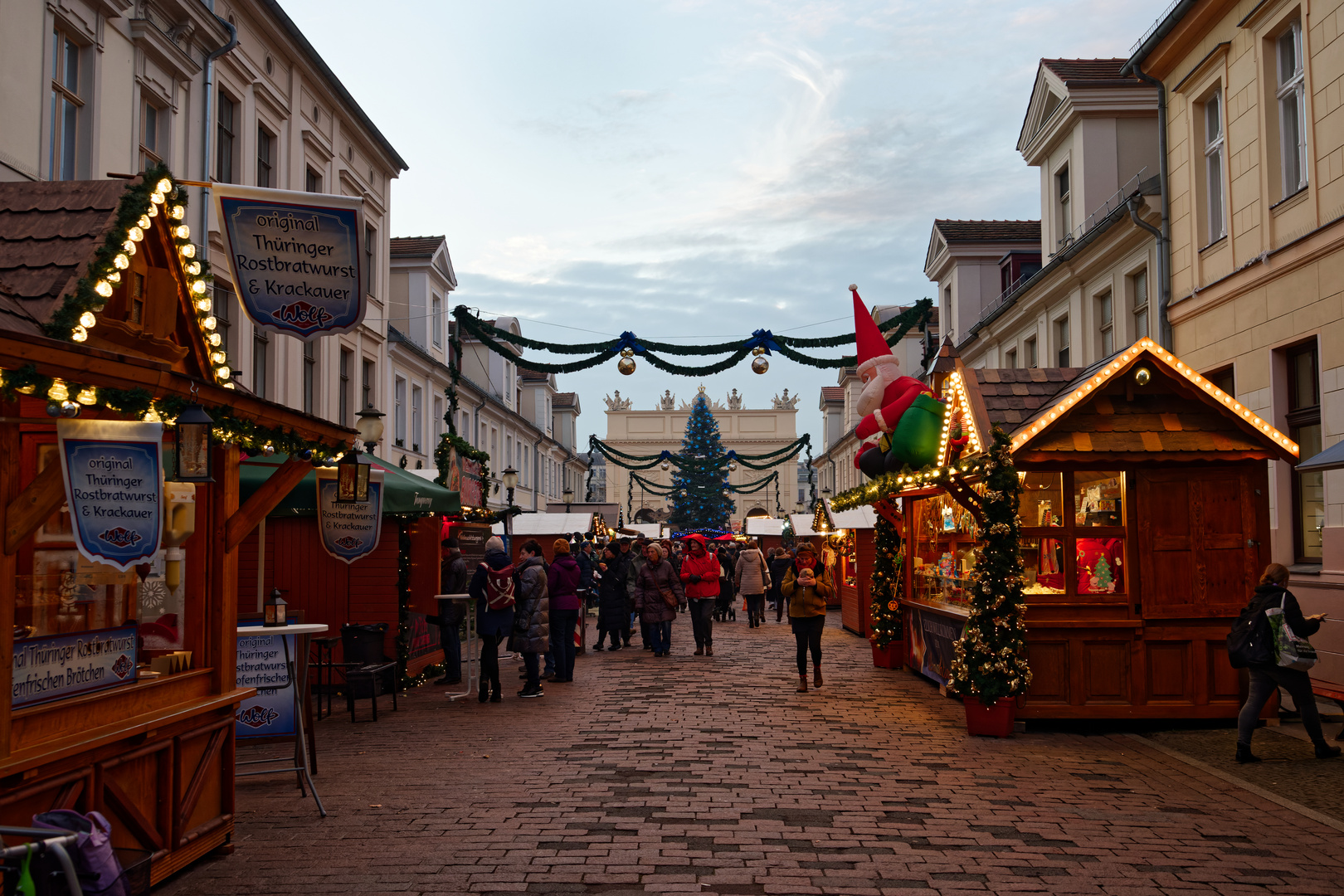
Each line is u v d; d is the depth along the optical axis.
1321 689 9.64
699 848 5.64
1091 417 9.62
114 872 3.55
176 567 5.66
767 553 33.97
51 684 4.41
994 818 6.29
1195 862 5.43
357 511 9.68
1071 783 7.25
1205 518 9.56
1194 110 14.95
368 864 5.35
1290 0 12.29
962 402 10.23
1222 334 14.01
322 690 12.27
